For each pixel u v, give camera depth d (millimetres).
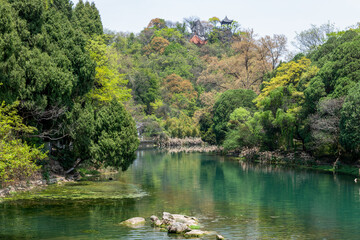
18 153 24812
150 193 26844
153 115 104250
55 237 14891
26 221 17453
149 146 96812
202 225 17625
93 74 32031
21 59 25984
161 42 163750
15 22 27172
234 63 97188
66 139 32875
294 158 48906
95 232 15773
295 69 56469
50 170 31203
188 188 29609
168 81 135000
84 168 37438
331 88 44250
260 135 54906
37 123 28891
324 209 21719
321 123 41062
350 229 17109
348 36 52469
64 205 21359
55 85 27594
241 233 16156
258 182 33281
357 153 41281
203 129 86688
